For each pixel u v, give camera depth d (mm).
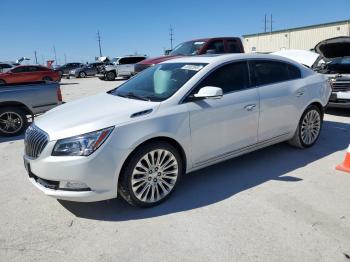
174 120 3723
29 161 3596
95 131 3334
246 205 3697
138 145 3512
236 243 3023
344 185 4152
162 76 4422
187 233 3207
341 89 7816
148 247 3014
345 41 8398
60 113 3961
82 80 29906
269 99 4645
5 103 7219
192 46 10703
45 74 22125
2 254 2982
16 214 3682
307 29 36500
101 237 3197
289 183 4234
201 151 4035
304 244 2979
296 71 5273
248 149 4590
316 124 5570
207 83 4109
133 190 3555
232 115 4227
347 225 3258
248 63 4617
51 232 3312
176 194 4016
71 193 3348
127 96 4254
